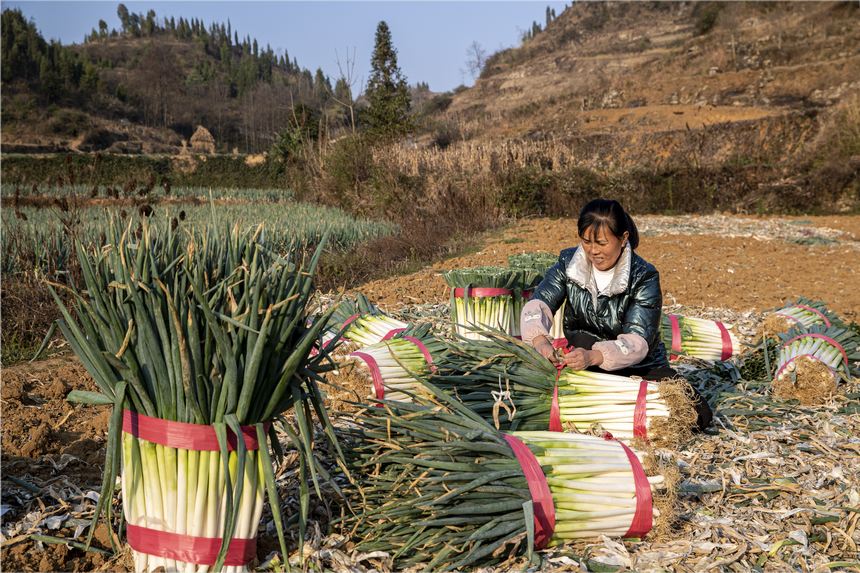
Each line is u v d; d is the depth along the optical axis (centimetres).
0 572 270
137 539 259
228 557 259
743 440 411
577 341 409
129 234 276
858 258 1210
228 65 18600
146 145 10012
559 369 370
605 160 3328
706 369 563
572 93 5734
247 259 264
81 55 15888
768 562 293
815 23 5362
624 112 4328
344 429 336
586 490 284
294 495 322
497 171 2030
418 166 2089
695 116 3956
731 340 568
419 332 475
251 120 10606
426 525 274
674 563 281
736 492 348
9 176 3912
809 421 449
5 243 898
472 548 270
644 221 1923
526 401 360
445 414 309
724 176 2291
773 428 435
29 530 298
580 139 3578
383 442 309
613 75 6788
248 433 257
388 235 1419
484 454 293
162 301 250
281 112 9569
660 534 294
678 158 2792
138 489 257
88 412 471
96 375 261
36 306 705
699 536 302
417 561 279
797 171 2333
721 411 453
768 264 1149
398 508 282
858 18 5169
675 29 9794
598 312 398
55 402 483
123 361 251
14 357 604
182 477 251
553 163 2252
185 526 254
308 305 293
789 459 389
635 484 287
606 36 10581
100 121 10394
